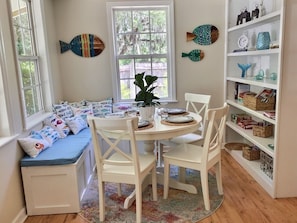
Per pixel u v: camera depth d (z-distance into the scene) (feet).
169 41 12.76
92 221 7.70
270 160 9.36
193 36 12.62
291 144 8.29
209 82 13.09
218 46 12.79
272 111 9.50
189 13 12.46
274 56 10.19
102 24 12.46
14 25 8.88
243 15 11.32
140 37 12.90
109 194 9.20
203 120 11.21
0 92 7.43
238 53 11.23
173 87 13.03
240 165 11.25
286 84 7.97
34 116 9.92
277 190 8.55
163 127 8.13
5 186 7.11
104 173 7.56
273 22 10.03
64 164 7.85
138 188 7.33
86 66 12.78
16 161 7.76
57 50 12.43
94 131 7.29
